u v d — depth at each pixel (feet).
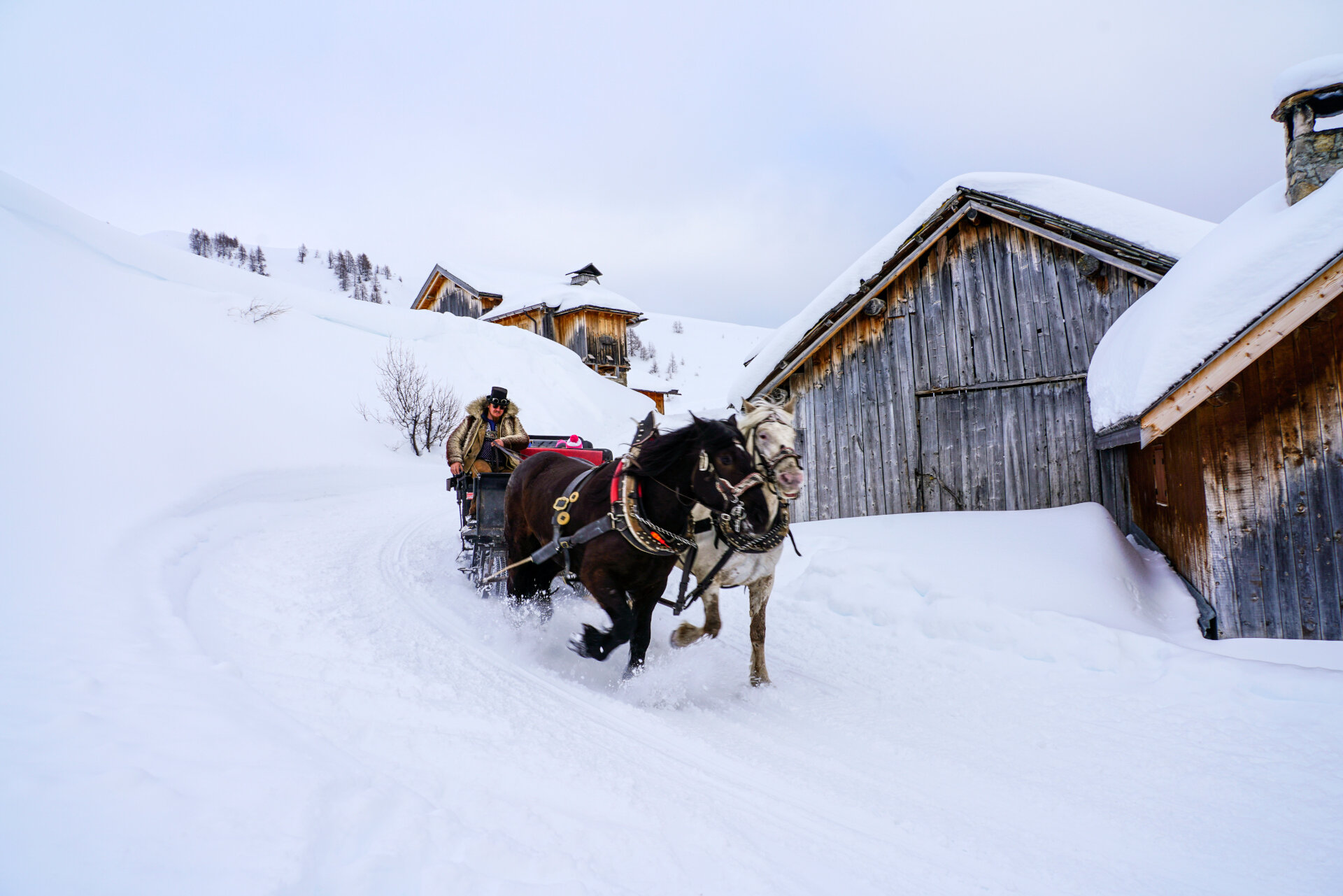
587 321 119.44
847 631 20.88
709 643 19.76
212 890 5.43
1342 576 17.70
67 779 6.61
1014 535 24.14
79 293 46.50
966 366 29.48
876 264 29.71
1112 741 13.50
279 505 36.11
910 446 30.12
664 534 14.40
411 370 64.44
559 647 17.51
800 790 11.26
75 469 25.72
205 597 17.89
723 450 13.39
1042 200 27.99
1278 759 12.46
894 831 10.21
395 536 30.76
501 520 21.62
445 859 6.89
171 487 29.35
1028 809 11.09
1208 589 19.51
